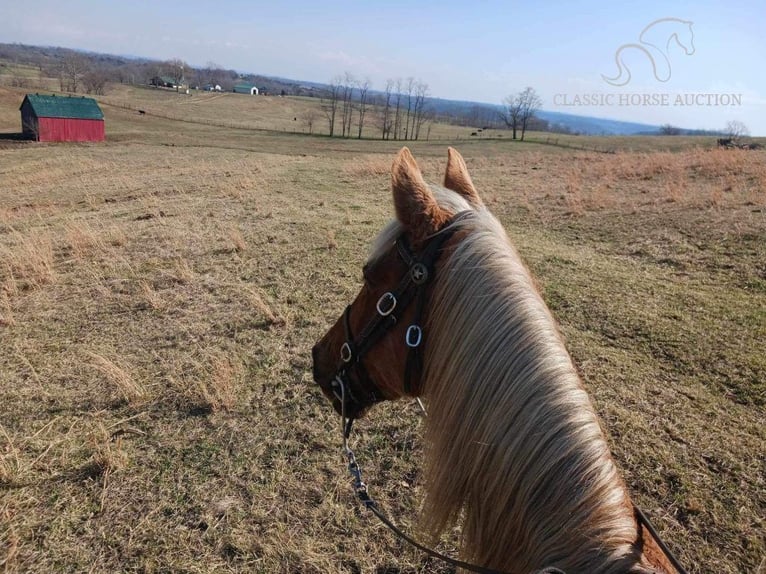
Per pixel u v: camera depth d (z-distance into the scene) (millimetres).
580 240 9562
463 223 1628
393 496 3574
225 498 3557
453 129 103750
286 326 5992
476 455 1460
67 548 3184
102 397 4754
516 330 1449
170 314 6488
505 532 1437
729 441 3969
